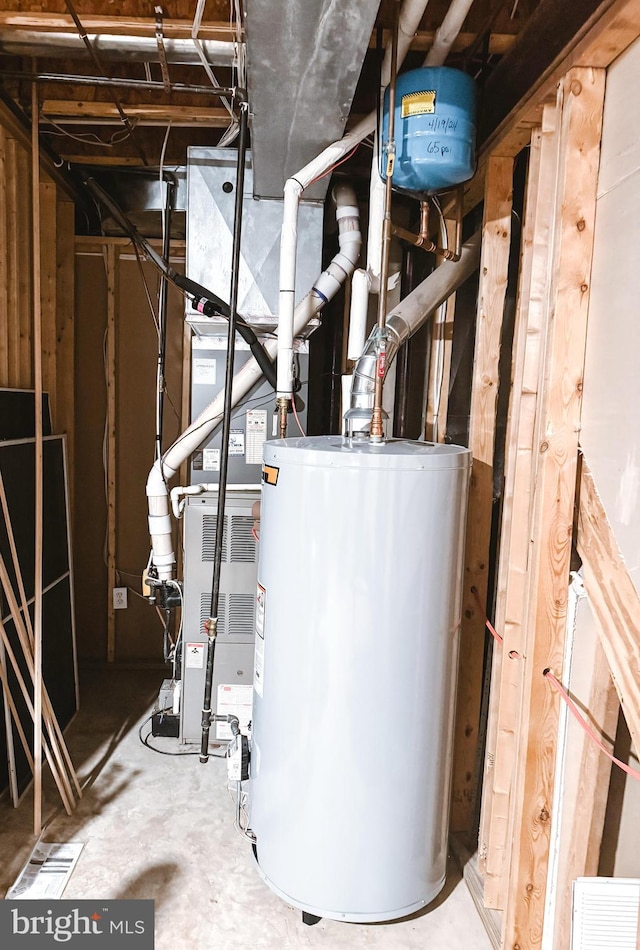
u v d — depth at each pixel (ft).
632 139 4.27
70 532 9.87
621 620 4.42
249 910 6.18
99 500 11.31
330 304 10.49
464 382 9.00
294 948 5.77
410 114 5.81
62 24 6.02
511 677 6.00
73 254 10.52
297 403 8.63
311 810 5.65
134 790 7.93
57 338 10.50
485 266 6.59
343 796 5.57
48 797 7.75
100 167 10.03
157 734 9.16
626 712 4.37
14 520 7.92
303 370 8.59
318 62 5.12
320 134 6.35
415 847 5.82
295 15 4.53
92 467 11.25
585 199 4.74
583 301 4.85
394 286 10.05
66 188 9.96
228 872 6.64
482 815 6.59
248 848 7.00
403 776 5.64
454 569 5.75
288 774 5.74
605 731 5.04
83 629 11.52
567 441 4.98
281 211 8.28
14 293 8.43
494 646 6.53
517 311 6.07
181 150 9.64
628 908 4.95
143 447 11.26
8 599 7.17
